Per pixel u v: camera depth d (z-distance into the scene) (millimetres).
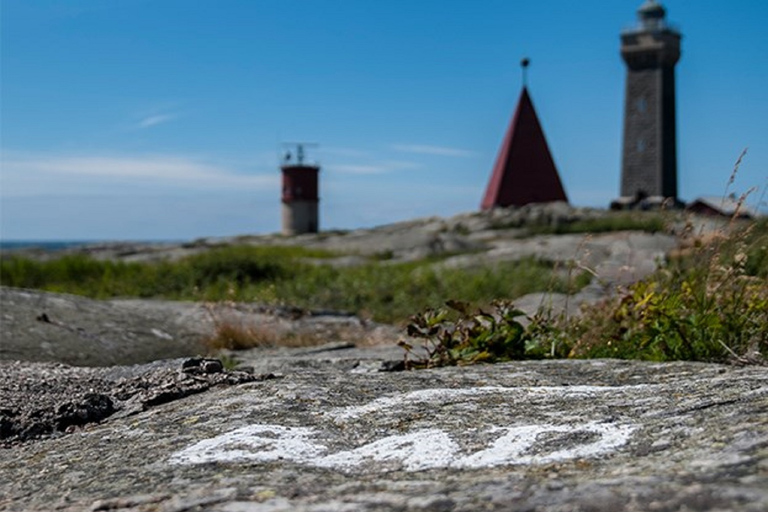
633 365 4043
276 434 2807
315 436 2795
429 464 2422
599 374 3838
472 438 2645
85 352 6711
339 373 4051
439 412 3023
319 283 13375
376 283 13086
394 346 7500
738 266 5258
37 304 7383
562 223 33188
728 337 4836
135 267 15594
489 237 31031
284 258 17438
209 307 8969
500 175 56500
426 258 21578
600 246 15750
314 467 2457
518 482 2020
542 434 2600
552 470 2203
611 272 9188
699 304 5055
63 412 3549
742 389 2984
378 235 33938
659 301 5156
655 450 2297
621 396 3148
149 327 7746
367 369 5445
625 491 1822
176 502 2152
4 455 3150
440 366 5105
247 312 9531
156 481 2449
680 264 6383
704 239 5820
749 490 1717
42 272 15258
